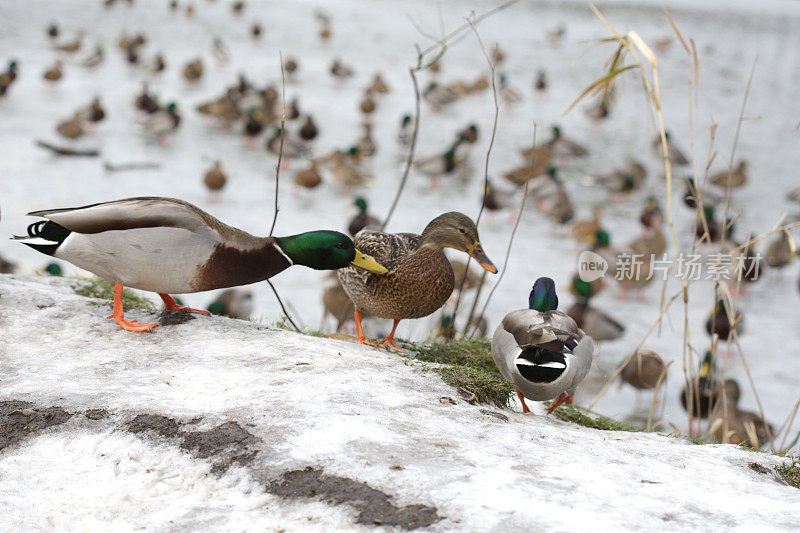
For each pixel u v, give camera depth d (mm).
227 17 50875
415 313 6277
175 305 5730
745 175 24922
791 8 75875
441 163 23750
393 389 4551
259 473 3535
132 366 4777
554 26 54781
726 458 4535
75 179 20422
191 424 3953
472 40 48156
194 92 33938
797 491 3887
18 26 41750
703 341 14016
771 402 11211
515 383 4828
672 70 42719
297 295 14391
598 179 23844
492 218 21500
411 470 3447
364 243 6570
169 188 20828
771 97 38062
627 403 11328
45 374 4645
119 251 4934
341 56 42250
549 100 36875
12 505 3496
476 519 3070
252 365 4816
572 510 3174
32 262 14305
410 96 36031
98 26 44719
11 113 27000
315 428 3807
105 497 3537
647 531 3047
